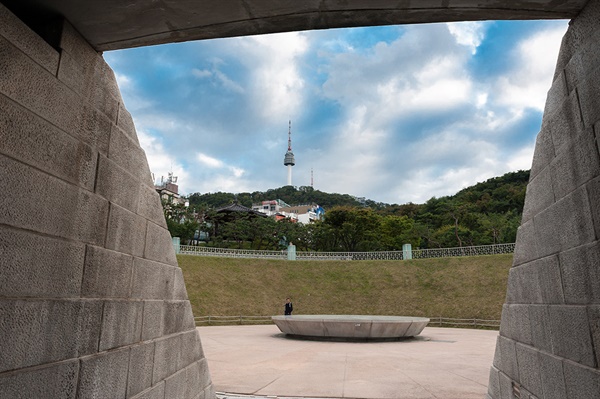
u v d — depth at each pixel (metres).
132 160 3.52
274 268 31.06
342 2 2.79
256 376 7.79
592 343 2.66
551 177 3.40
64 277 2.55
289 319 15.20
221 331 18.50
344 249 48.53
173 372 4.11
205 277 27.58
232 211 50.09
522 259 4.06
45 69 2.50
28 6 2.62
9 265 2.12
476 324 22.09
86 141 2.88
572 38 3.06
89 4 2.62
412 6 2.85
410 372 8.29
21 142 2.25
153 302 3.75
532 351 3.68
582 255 2.80
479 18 3.04
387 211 73.06
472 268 27.95
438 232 47.81
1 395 2.02
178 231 45.50
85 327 2.72
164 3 2.71
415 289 27.59
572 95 3.04
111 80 3.30
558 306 3.17
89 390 2.72
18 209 2.21
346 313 26.23
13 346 2.12
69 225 2.63
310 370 8.47
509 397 4.32
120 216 3.26
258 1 2.75
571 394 2.93
